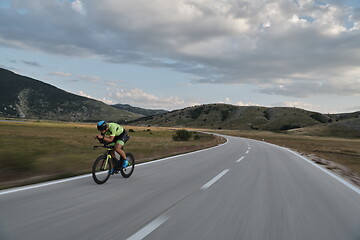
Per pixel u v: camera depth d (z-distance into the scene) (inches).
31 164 406.9
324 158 705.0
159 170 365.4
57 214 163.0
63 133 2079.2
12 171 332.8
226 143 1277.1
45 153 621.3
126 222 152.4
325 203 208.1
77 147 874.1
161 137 2092.8
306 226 153.9
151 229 142.4
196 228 145.9
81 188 239.9
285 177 331.9
